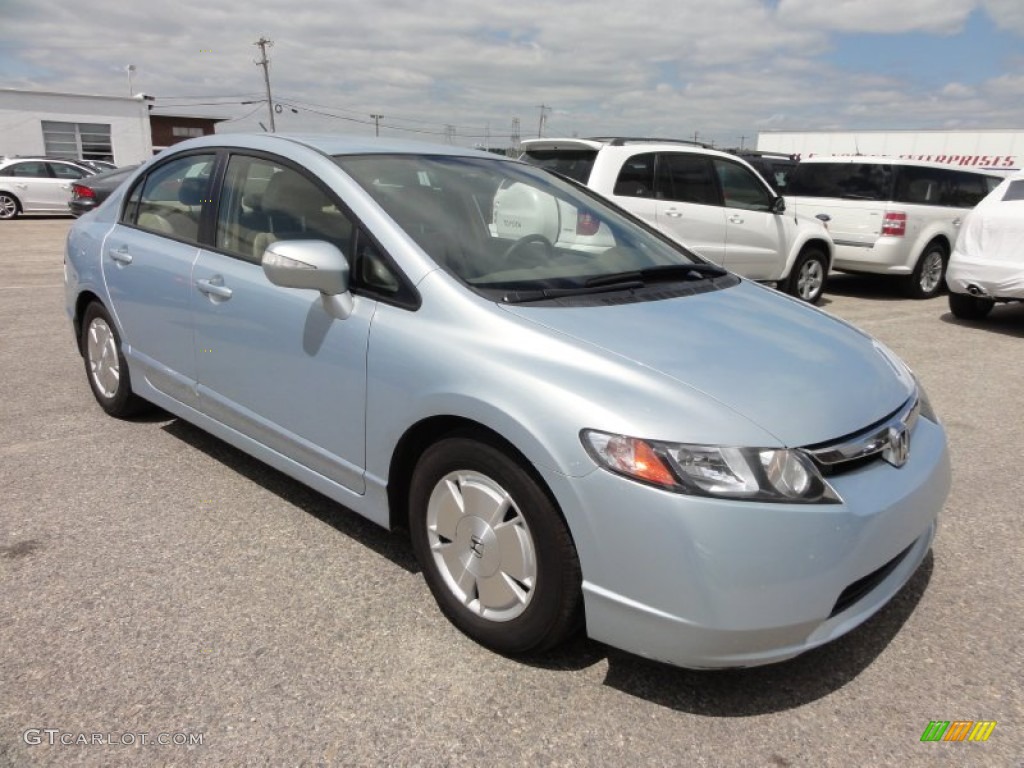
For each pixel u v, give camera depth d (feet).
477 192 10.80
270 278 8.94
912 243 32.01
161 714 7.26
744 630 6.77
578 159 24.84
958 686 8.02
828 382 8.03
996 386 19.16
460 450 8.07
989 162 81.51
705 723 7.40
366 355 8.87
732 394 7.38
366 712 7.38
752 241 27.30
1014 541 11.12
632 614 7.05
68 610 8.78
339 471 9.63
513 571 7.87
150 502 11.44
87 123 105.91
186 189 12.29
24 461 12.74
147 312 12.53
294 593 9.28
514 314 8.27
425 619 8.84
